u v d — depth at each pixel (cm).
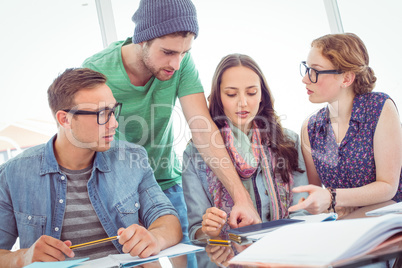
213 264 73
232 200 148
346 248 53
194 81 159
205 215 114
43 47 220
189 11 137
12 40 217
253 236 93
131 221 127
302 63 156
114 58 155
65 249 93
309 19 252
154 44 138
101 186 127
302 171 155
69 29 223
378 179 139
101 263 89
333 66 145
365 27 258
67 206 124
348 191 126
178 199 171
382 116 141
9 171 123
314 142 156
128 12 229
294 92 251
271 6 249
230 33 245
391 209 87
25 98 219
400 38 260
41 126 221
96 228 125
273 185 151
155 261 86
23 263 94
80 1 224
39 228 121
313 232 66
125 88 154
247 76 147
